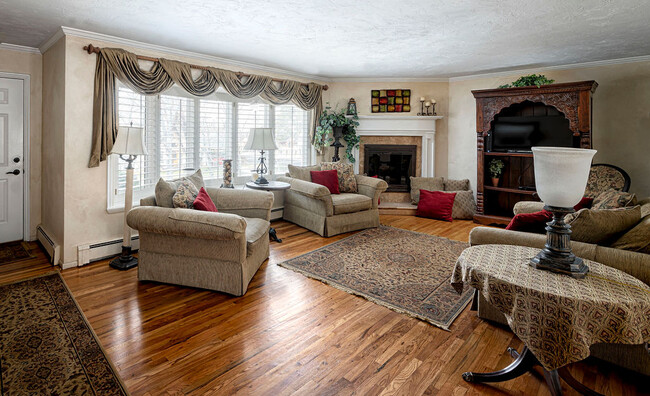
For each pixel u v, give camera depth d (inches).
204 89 168.6
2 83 154.4
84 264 135.7
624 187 156.9
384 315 99.6
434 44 152.2
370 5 109.1
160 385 69.8
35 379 70.9
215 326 92.5
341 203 179.8
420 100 233.9
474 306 100.4
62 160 132.9
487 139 217.6
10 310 99.1
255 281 121.7
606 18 120.8
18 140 161.2
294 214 201.2
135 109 152.5
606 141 184.1
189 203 122.0
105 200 142.8
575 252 80.7
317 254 149.4
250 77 187.3
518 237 90.0
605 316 54.2
